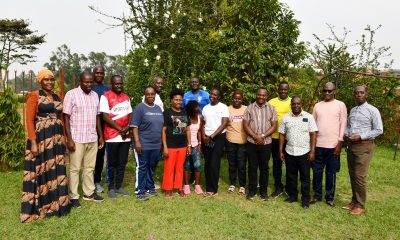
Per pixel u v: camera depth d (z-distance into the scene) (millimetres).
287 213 4848
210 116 5496
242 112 5676
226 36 7344
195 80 6113
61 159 4406
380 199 5660
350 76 10773
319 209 5043
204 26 7102
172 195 5484
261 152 5332
